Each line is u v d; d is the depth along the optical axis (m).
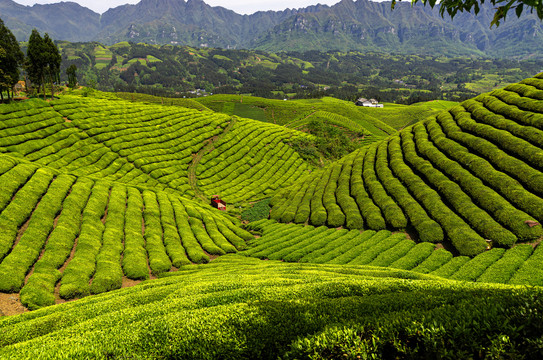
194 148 106.56
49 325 21.67
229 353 12.49
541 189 43.00
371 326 11.57
